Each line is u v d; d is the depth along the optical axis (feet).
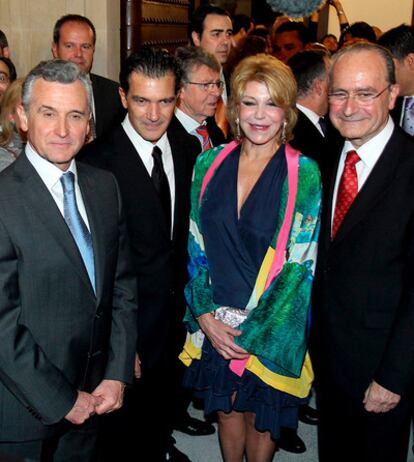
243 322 7.38
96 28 14.76
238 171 7.59
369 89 6.39
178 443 10.02
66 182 6.23
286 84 7.18
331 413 7.37
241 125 7.40
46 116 5.90
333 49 20.75
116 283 6.96
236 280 7.44
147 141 7.69
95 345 6.47
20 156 6.17
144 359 7.99
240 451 8.30
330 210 7.02
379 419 6.96
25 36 14.48
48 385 5.96
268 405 7.56
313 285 7.32
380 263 6.54
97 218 6.46
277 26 19.25
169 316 8.05
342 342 6.86
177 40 18.21
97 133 12.32
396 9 28.58
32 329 6.02
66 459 6.73
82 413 6.24
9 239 5.82
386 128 6.65
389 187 6.45
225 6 17.99
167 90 7.41
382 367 6.53
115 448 8.54
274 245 7.29
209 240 7.57
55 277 6.01
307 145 10.36
